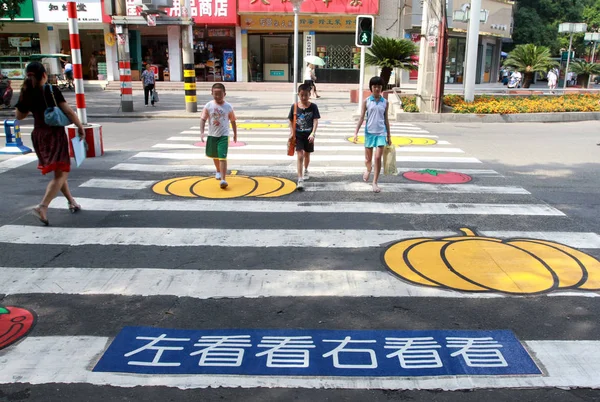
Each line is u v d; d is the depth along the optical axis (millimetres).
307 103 7719
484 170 9406
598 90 24297
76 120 6250
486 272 4840
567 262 5078
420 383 3236
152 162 9789
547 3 45594
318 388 3186
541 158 10617
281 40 30438
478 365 3418
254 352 3561
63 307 4203
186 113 18109
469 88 18156
